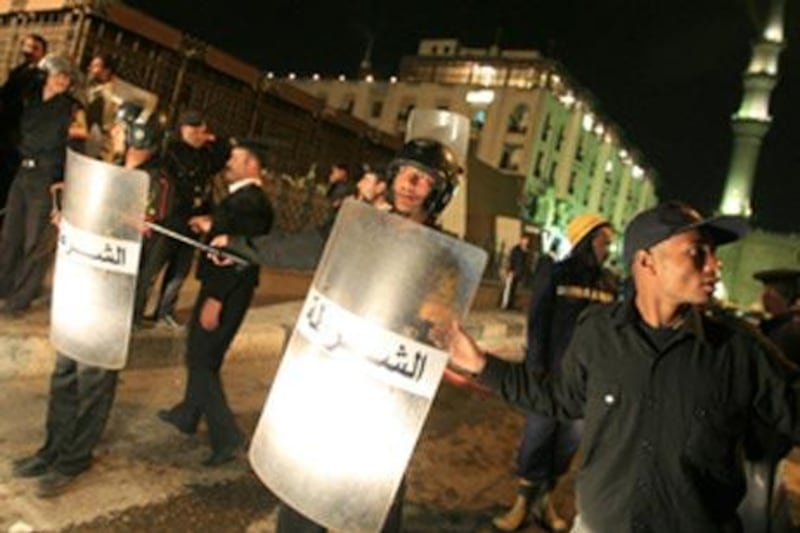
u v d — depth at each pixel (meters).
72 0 8.98
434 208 2.35
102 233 2.96
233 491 3.95
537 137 41.16
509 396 2.23
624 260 2.08
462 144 3.78
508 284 17.17
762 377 1.87
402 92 45.16
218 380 4.20
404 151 2.33
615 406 1.94
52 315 3.16
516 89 41.66
